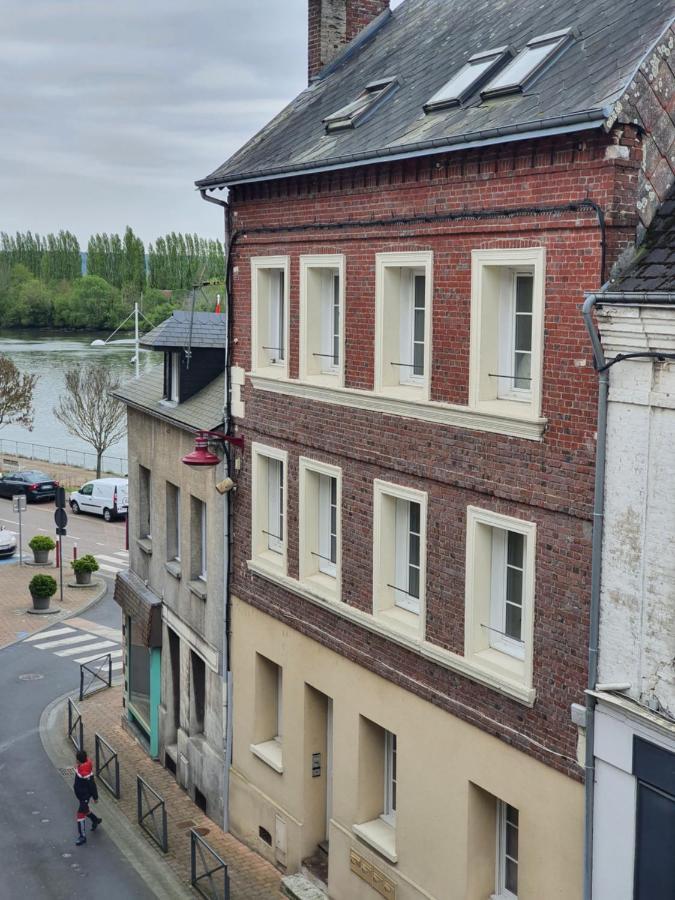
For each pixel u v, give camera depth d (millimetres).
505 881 12633
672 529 9469
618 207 10008
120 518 47344
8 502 51312
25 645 29812
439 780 12922
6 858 17422
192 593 19406
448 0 17500
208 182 16891
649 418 9609
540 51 12234
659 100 10133
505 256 11234
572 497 10609
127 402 22703
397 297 13531
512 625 12141
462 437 12109
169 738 21000
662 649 9656
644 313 9336
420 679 13211
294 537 15984
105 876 16812
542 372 10844
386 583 14008
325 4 19016
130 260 143250
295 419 15688
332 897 15188
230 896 15820
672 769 9609
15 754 22047
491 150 11250
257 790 17328
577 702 10742
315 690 15984
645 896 9992
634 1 11883
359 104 15414
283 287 16703
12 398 64312
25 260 152125
